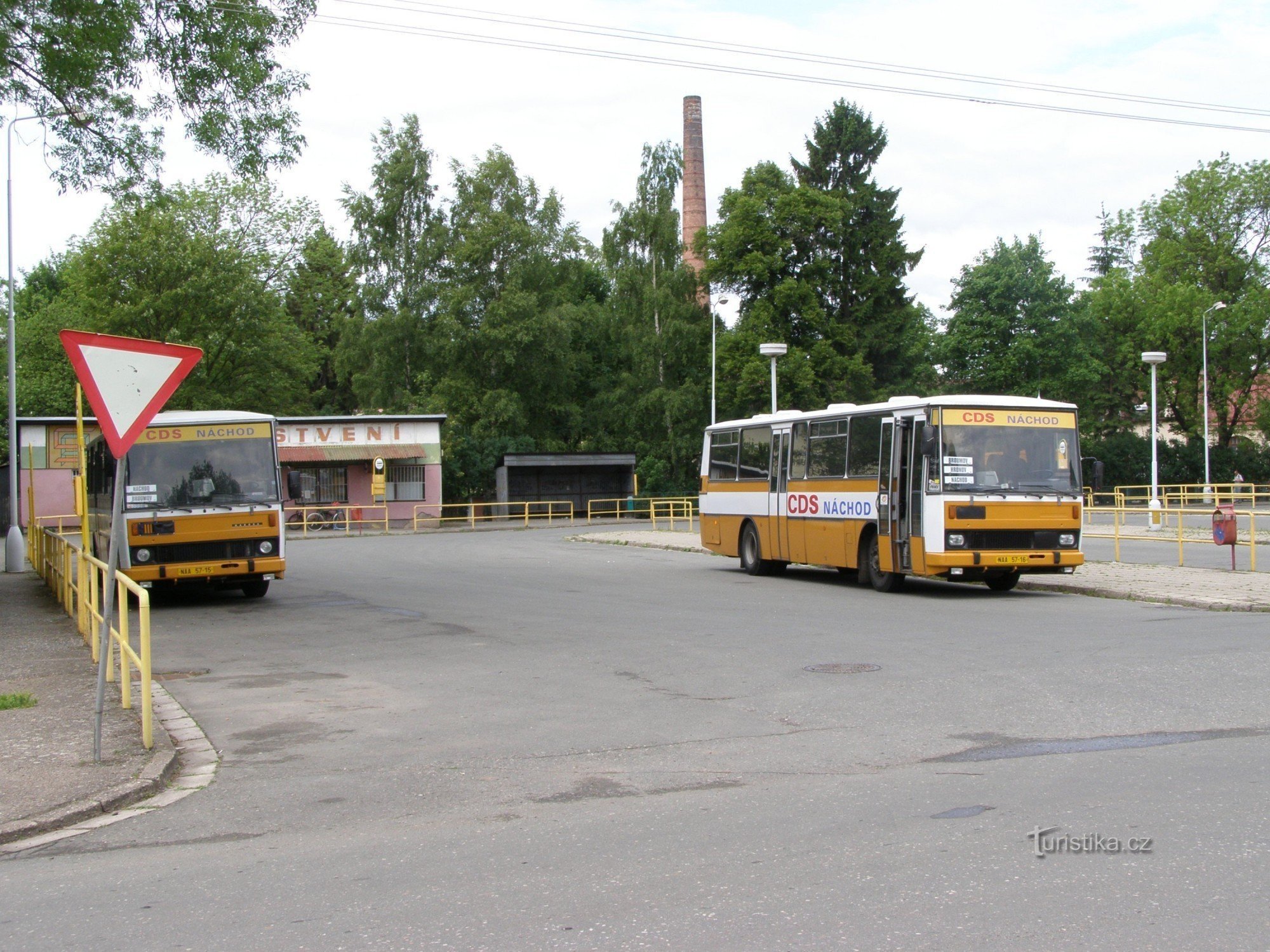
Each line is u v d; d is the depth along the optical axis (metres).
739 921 4.73
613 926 4.73
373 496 49.66
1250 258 69.19
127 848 6.32
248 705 10.50
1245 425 72.75
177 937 4.85
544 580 23.84
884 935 4.52
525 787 7.27
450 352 60.81
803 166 62.28
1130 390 72.69
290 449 50.78
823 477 21.55
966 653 12.23
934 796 6.61
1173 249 69.50
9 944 4.85
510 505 57.34
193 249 57.50
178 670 12.66
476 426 60.59
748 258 57.75
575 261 66.88
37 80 18.84
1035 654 11.97
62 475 47.47
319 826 6.57
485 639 14.58
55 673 12.14
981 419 18.38
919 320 72.38
